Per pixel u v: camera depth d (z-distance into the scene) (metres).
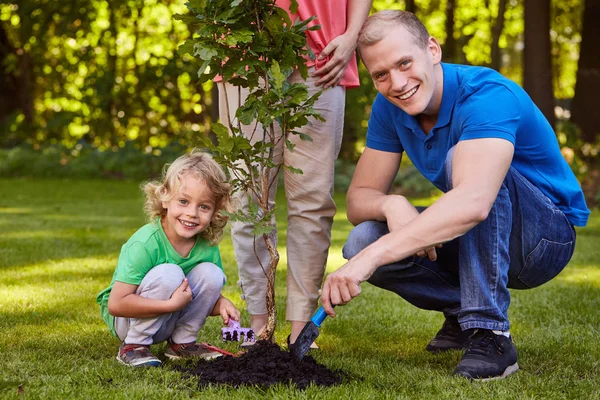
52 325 3.51
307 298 3.24
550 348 3.19
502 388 2.55
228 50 2.59
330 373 2.68
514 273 2.95
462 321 2.72
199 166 2.88
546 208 2.83
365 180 3.12
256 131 3.17
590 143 14.78
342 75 3.15
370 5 3.19
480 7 21.16
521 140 2.82
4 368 2.73
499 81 2.77
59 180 14.60
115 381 2.60
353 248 2.96
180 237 2.96
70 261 5.37
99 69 16.97
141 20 19.27
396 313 3.95
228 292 4.39
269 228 2.62
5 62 17.86
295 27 2.60
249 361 2.71
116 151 15.78
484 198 2.54
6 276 4.74
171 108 17.33
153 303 2.82
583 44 15.23
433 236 2.52
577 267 5.48
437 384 2.57
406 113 2.92
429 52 2.78
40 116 19.56
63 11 16.98
